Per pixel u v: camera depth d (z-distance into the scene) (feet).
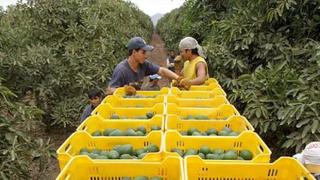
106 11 24.79
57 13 20.66
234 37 16.01
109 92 12.35
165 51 68.95
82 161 6.33
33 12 20.47
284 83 12.75
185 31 25.09
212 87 12.80
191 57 14.03
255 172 6.30
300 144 11.18
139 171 6.39
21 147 12.22
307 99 11.25
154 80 18.30
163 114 8.96
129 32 29.89
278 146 13.66
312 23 14.87
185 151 7.59
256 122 12.62
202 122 8.80
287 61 14.15
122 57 23.65
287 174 6.26
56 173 16.24
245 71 15.98
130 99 10.86
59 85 19.35
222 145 7.61
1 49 17.47
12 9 20.85
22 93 18.38
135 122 8.74
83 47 20.57
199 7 23.13
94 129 8.72
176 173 6.35
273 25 15.93
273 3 15.44
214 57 16.28
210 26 22.06
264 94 13.19
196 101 10.66
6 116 12.55
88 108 14.03
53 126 21.18
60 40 20.53
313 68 12.35
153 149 7.31
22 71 17.88
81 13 21.48
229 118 8.79
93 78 19.79
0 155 11.71
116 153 7.09
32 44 18.69
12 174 11.62
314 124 10.78
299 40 15.15
